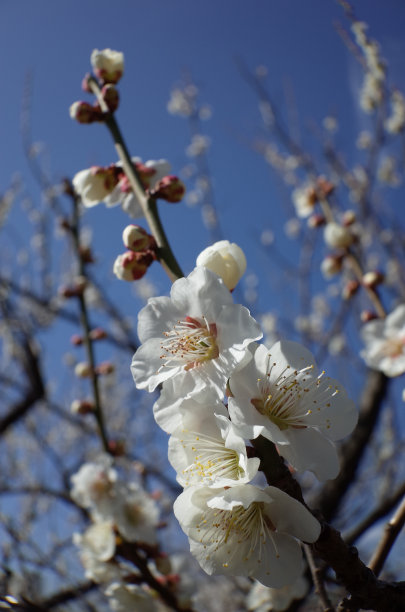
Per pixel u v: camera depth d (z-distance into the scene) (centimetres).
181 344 15
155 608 26
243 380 15
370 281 31
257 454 14
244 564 15
